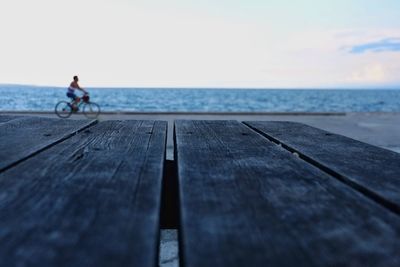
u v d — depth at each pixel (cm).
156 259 64
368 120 1432
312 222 73
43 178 100
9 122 216
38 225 69
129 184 96
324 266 57
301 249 62
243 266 57
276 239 66
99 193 88
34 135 170
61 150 139
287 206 82
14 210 77
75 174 105
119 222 71
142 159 125
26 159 123
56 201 82
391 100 11469
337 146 156
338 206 83
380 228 71
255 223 73
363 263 58
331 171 114
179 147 150
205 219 74
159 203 82
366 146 158
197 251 61
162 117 1462
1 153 128
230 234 67
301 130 208
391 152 143
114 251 60
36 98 10294
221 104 7731
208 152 141
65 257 58
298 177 107
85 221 72
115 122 234
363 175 107
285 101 9462
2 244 62
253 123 243
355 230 70
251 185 98
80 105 1520
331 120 1431
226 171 112
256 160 128
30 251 59
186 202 84
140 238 65
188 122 241
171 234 292
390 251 62
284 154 139
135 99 10438
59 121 228
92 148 144
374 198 90
